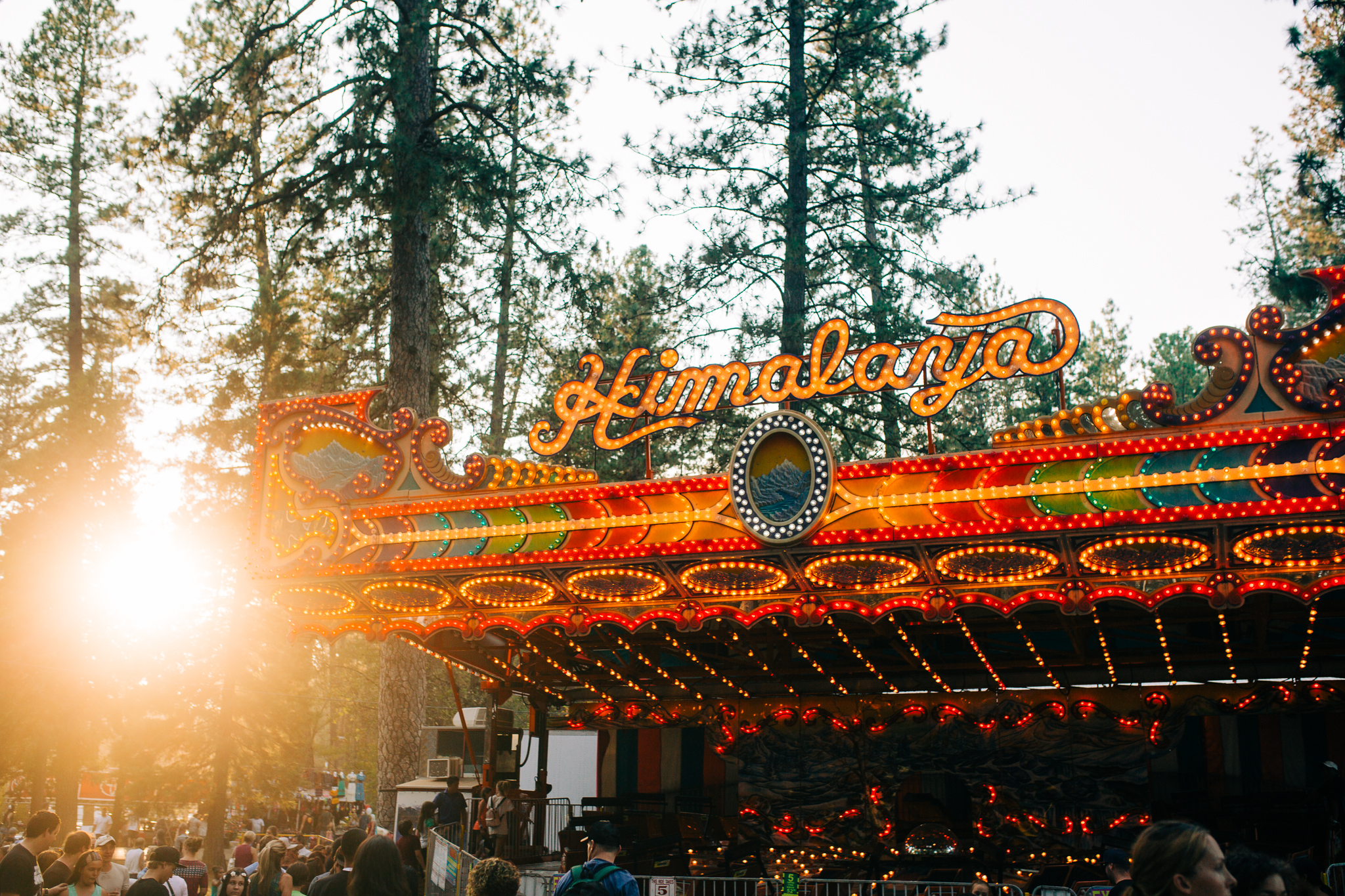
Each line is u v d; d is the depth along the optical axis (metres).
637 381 14.22
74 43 35.28
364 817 24.14
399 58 20.80
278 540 15.09
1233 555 12.23
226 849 31.80
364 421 15.09
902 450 31.23
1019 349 12.60
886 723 20.58
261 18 22.53
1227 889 3.04
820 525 12.62
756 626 18.20
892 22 26.58
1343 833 14.56
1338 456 11.06
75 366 34.06
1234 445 11.38
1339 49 19.98
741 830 20.66
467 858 11.95
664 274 28.53
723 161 27.66
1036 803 19.34
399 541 14.50
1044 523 11.84
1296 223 34.00
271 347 29.41
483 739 26.14
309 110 22.55
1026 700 19.97
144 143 21.95
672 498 13.45
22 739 28.70
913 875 18.98
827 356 13.37
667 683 22.23
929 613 14.02
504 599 15.30
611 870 6.58
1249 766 19.23
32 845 8.16
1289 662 18.75
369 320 27.31
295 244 22.45
